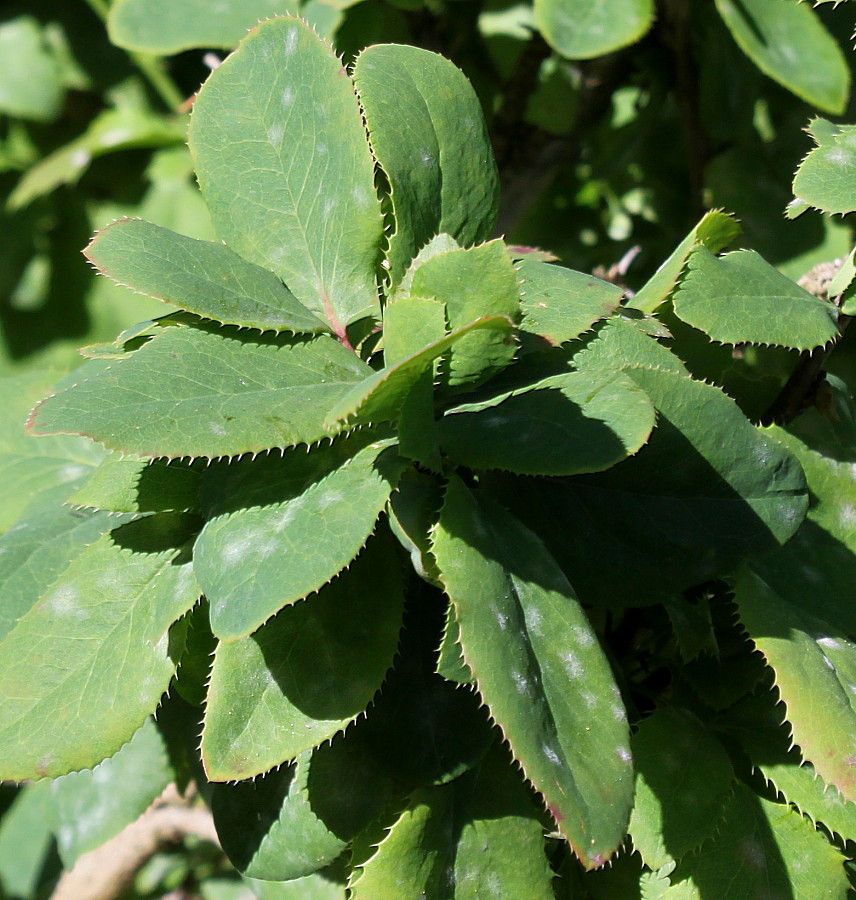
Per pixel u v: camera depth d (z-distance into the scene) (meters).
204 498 0.61
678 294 0.63
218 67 0.64
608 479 0.62
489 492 0.62
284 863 0.62
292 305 0.62
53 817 0.66
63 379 0.67
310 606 0.61
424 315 0.60
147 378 0.60
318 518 0.60
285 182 0.63
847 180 0.63
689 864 0.63
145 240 0.62
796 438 0.64
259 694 0.61
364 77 0.63
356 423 0.60
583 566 0.62
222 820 0.63
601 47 0.73
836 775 0.60
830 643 0.62
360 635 0.61
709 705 0.64
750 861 0.62
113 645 0.61
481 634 0.59
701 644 0.63
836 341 0.65
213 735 0.60
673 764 0.62
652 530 0.62
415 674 0.62
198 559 0.60
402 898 0.61
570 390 0.61
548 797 0.58
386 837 0.62
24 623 0.62
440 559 0.59
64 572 0.62
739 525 0.62
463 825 0.62
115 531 0.62
